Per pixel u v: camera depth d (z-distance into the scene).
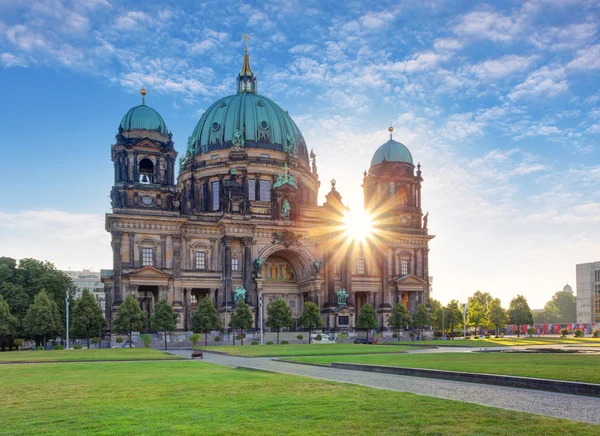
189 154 141.12
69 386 29.59
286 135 141.75
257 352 68.00
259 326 116.56
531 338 130.00
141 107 115.19
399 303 123.06
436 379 32.34
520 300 167.62
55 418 19.56
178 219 111.25
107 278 111.81
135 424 18.27
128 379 33.41
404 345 89.00
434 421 18.27
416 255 134.50
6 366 47.12
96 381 32.28
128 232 108.25
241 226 116.56
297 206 126.94
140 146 111.25
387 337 124.00
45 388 28.75
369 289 129.62
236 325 105.06
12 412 21.00
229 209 117.81
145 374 37.31
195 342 95.62
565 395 25.00
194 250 116.19
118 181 110.25
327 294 124.00
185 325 112.06
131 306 97.44
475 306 184.75
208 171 135.88
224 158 135.75
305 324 111.56
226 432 16.89
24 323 96.81
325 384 29.11
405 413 19.70
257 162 134.62
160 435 16.55
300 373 37.50
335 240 126.00
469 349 72.88
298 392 25.75
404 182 136.75
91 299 97.50
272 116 142.25
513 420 18.39
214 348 83.38
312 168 152.62
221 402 22.81
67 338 94.31
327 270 124.69
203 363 50.69
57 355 64.44
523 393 25.72
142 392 26.56
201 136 141.38
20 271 112.88
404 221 135.62
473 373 30.81
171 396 24.94
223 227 115.81
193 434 16.66
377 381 31.34
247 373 37.72
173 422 18.52
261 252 119.56
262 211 130.50
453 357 50.78
